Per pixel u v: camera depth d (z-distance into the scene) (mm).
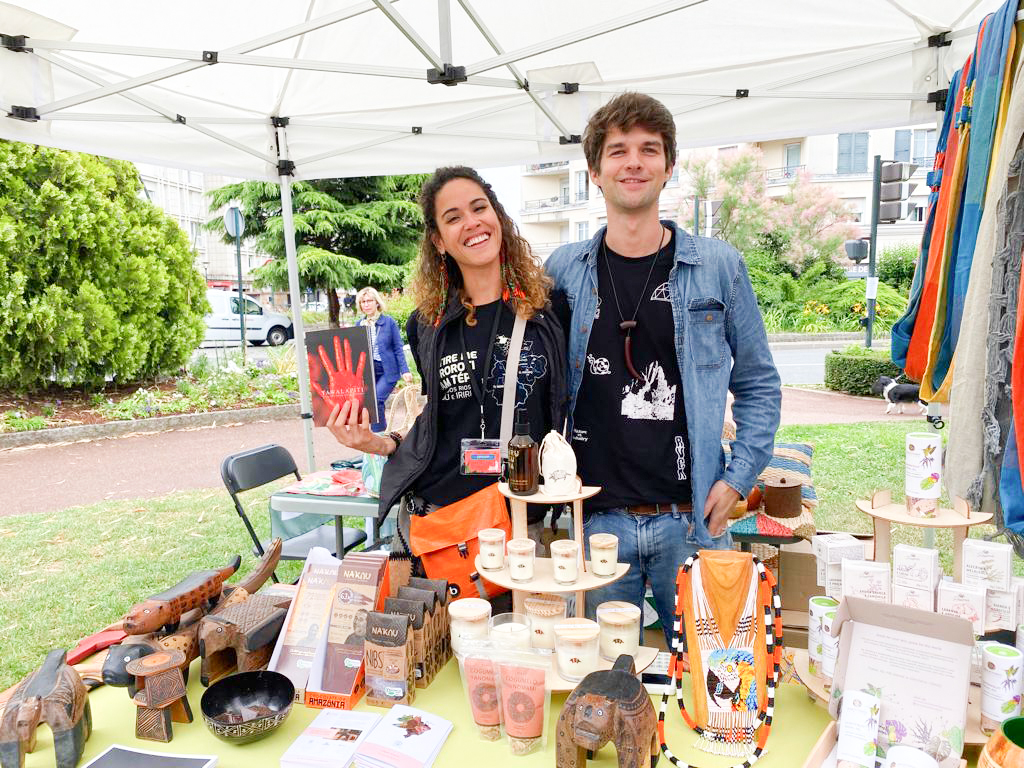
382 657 1423
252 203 13859
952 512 1396
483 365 1875
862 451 6723
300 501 3086
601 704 1149
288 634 1556
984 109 1915
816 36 3312
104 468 7109
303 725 1391
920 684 1185
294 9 3111
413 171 4363
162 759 1254
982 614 1282
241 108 3998
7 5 2646
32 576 4297
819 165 26625
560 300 1976
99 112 3441
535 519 1861
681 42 3340
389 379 5914
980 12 3070
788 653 1589
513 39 3377
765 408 1930
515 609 1553
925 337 2332
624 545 1875
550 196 39062
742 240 21766
